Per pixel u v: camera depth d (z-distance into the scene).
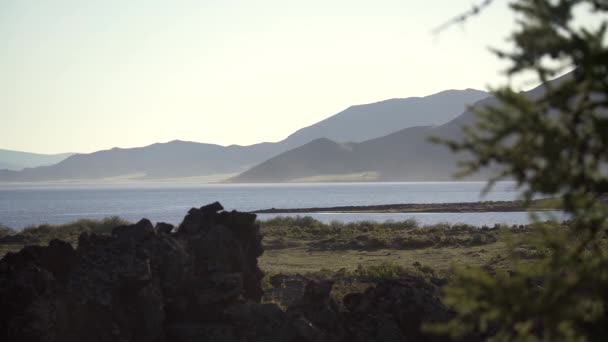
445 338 21.98
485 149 6.86
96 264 22.41
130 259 22.69
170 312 23.53
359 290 29.91
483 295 7.19
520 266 7.79
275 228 81.94
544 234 7.62
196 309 23.73
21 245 65.00
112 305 21.50
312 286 24.03
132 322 21.81
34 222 134.62
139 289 22.20
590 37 6.54
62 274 23.42
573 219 7.29
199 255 25.88
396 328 22.62
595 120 6.66
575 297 7.17
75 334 20.86
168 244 24.31
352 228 86.00
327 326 23.09
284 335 22.25
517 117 6.77
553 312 7.11
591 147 6.73
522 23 6.72
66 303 21.30
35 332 19.70
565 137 6.73
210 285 24.27
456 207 155.00
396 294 23.80
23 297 20.42
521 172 6.83
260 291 27.58
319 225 88.25
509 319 7.18
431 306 22.91
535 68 6.71
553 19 6.58
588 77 6.53
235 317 23.05
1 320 20.11
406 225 87.38
